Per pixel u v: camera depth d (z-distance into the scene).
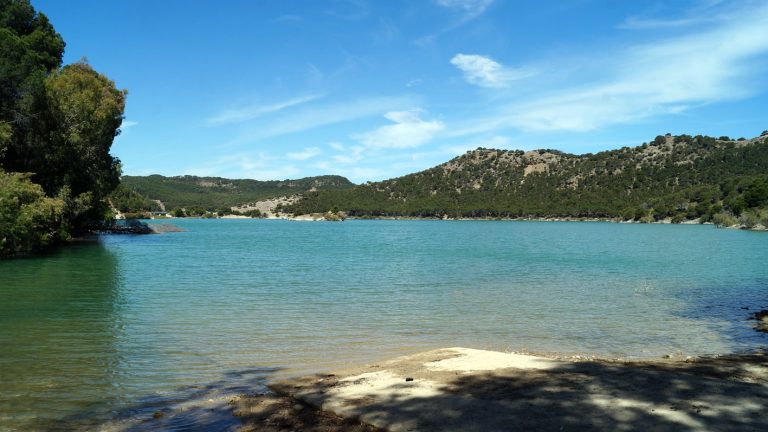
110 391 10.14
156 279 28.89
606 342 15.50
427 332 16.50
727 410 8.09
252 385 10.67
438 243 73.38
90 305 20.06
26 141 47.25
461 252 54.78
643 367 11.87
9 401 9.47
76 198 52.16
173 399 9.71
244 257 46.03
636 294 24.95
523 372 10.88
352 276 32.12
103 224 75.81
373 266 39.03
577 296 24.14
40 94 46.59
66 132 49.53
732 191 167.62
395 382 10.28
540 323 18.08
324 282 28.92
